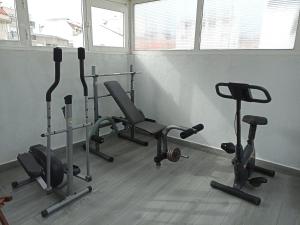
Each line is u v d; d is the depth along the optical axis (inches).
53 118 119.7
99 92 139.9
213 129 127.0
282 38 101.5
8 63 99.3
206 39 122.4
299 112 100.7
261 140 112.4
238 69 113.2
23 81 105.3
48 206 82.0
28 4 103.3
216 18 117.0
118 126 156.1
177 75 134.9
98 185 95.8
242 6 108.6
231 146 96.0
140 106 157.1
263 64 105.8
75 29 124.0
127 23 150.1
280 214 79.9
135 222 75.3
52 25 113.9
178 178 102.3
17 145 108.3
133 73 144.8
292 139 104.4
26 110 108.5
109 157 117.3
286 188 95.5
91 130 119.6
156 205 83.9
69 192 84.7
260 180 92.0
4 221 63.7
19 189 91.7
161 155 112.3
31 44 106.5
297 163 105.1
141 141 139.7
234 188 90.4
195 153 128.8
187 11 126.1
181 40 131.8
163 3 134.6
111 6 138.4
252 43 109.4
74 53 122.7
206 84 124.7
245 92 78.9
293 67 98.8
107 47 140.9
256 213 80.2
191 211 81.0
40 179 87.8
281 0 98.7
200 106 129.2
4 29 97.7
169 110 142.9
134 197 88.3
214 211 81.0
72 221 75.1
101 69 138.8
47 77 113.7
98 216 77.7
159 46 141.9
